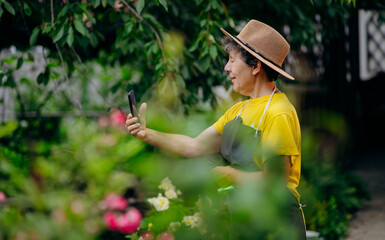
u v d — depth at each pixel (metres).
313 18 4.41
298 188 3.85
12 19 3.51
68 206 1.44
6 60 4.43
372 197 5.34
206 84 3.69
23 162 2.51
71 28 2.78
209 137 2.23
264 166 1.83
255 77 2.05
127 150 2.03
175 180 1.63
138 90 3.59
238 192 1.89
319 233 3.75
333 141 6.10
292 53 5.66
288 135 1.85
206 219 2.58
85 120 3.04
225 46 2.12
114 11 3.13
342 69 7.11
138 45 3.16
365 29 9.47
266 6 4.00
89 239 1.41
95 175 1.72
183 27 3.75
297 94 5.54
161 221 2.54
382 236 3.98
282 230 1.38
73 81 5.93
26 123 4.87
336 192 4.58
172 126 2.64
